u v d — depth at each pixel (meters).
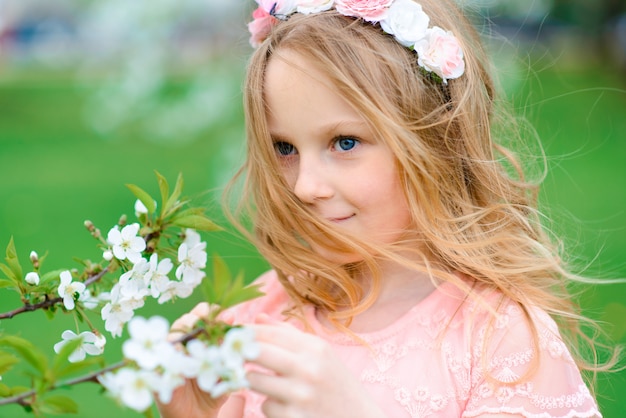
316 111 1.52
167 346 0.98
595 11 10.87
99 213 6.02
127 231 1.28
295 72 1.53
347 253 1.57
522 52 6.07
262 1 1.74
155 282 1.28
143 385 0.98
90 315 3.76
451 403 1.53
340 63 1.54
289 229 1.67
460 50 1.65
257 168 1.68
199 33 9.81
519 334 1.52
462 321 1.58
